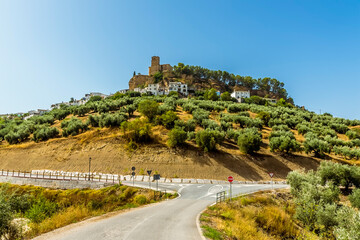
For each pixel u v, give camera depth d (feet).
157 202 82.43
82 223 46.21
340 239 46.85
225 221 52.34
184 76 614.34
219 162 152.25
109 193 105.19
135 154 162.91
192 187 110.93
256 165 152.97
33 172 164.45
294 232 62.18
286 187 113.09
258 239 47.75
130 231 39.78
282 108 330.34
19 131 220.84
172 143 164.04
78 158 169.99
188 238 36.47
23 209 63.26
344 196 102.37
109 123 206.18
